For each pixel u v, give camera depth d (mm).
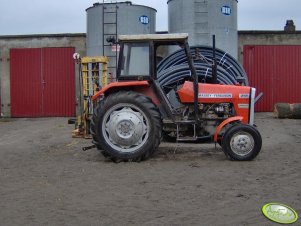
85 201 5094
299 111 14836
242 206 4797
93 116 7523
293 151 8484
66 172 6750
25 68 18359
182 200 5055
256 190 5449
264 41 17359
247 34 17344
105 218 4469
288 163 7180
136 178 6211
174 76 9859
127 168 6930
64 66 18203
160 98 7758
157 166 7035
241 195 5211
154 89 7789
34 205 4969
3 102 18500
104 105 7465
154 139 7387
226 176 6227
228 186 5660
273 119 14859
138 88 7844
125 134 7371
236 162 7262
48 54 18250
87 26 14992
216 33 13602
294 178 6098
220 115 7898
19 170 7035
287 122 13969
